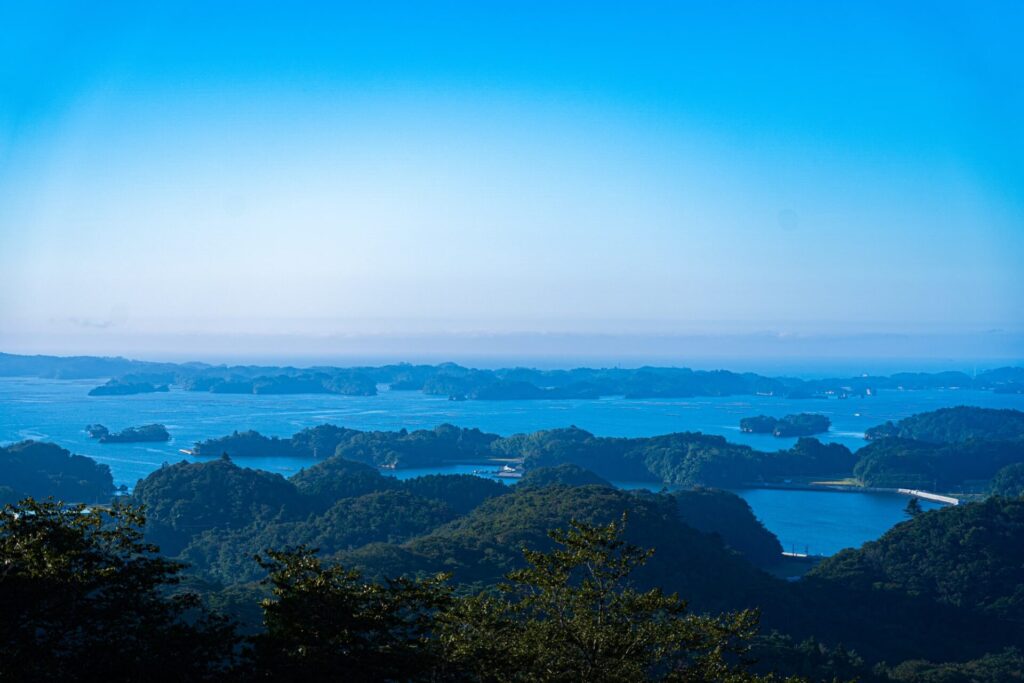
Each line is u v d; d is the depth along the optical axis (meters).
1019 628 96.94
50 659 22.58
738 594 97.06
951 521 115.25
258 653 24.73
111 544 27.05
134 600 25.06
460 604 31.14
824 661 75.25
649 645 30.58
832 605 101.00
